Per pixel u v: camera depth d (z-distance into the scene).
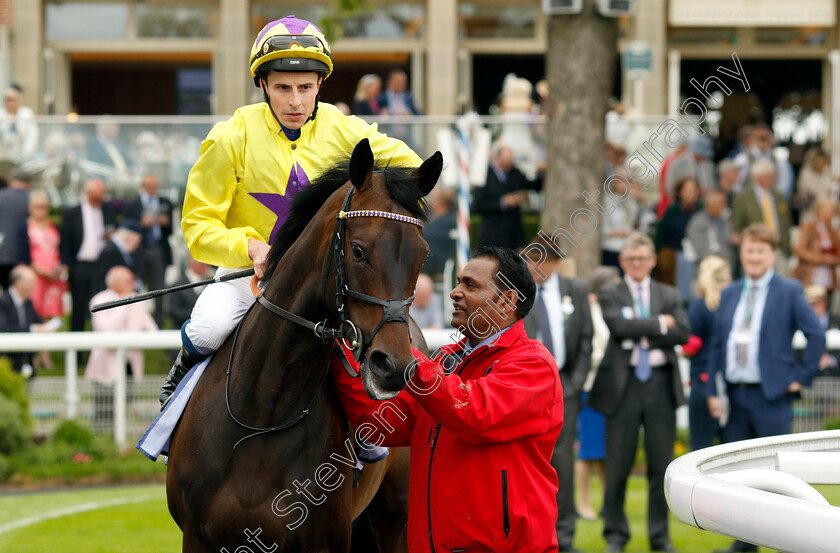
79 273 14.38
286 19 5.23
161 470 11.97
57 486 11.52
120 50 22.27
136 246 14.52
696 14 20.56
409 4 21.94
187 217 5.21
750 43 21.95
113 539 9.16
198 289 13.77
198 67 22.53
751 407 9.04
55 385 12.34
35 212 14.45
